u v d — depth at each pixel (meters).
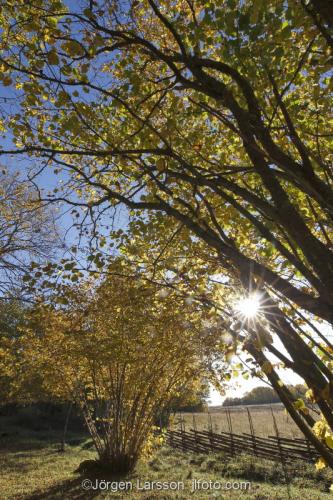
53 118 4.79
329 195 2.53
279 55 3.15
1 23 4.29
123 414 16.92
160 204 3.64
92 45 3.74
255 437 19.33
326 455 3.29
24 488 14.33
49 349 14.14
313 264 2.60
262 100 3.63
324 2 2.39
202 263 5.27
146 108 4.69
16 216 10.57
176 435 26.94
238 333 3.26
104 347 11.02
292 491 11.81
